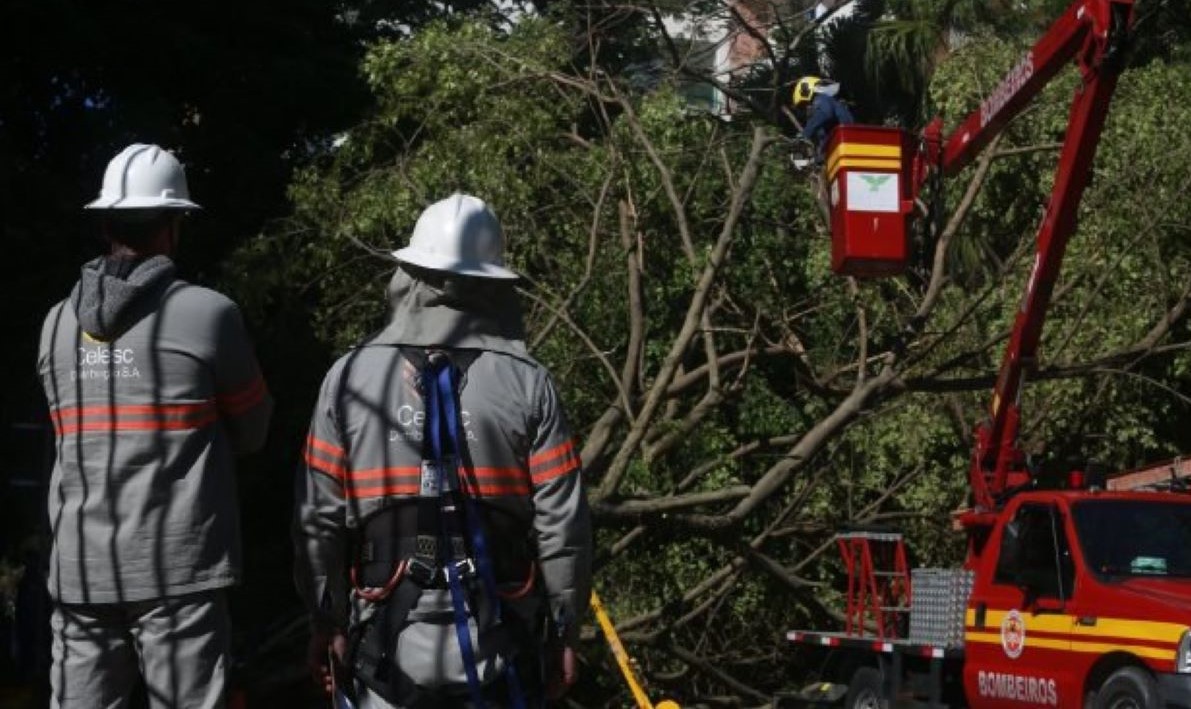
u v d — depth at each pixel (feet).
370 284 46.19
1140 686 37.01
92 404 15.55
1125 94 50.88
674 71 51.01
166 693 15.44
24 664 39.55
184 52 53.26
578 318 45.42
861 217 41.29
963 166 43.62
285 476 49.14
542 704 13.19
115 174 16.52
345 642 13.67
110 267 15.92
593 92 46.19
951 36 74.33
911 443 49.06
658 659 47.75
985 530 45.19
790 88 72.64
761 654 50.31
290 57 56.34
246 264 47.09
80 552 15.43
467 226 14.02
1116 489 45.27
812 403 49.01
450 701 12.98
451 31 57.82
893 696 45.75
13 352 47.32
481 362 13.55
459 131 46.29
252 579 47.52
